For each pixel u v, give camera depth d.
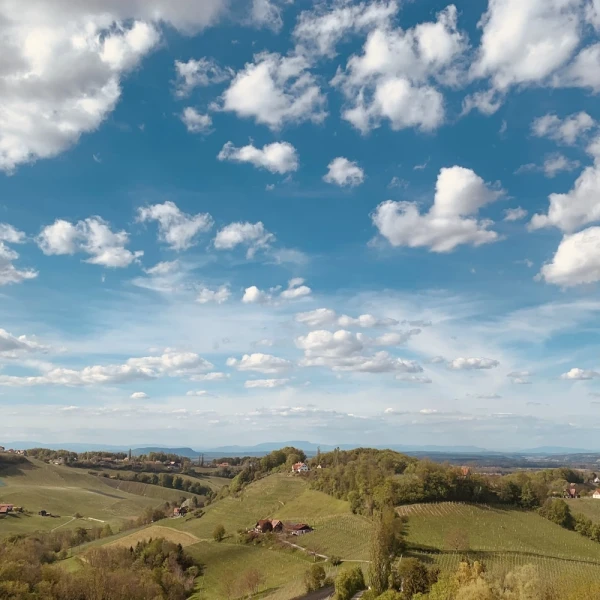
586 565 145.38
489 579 95.00
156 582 140.50
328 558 157.75
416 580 110.06
